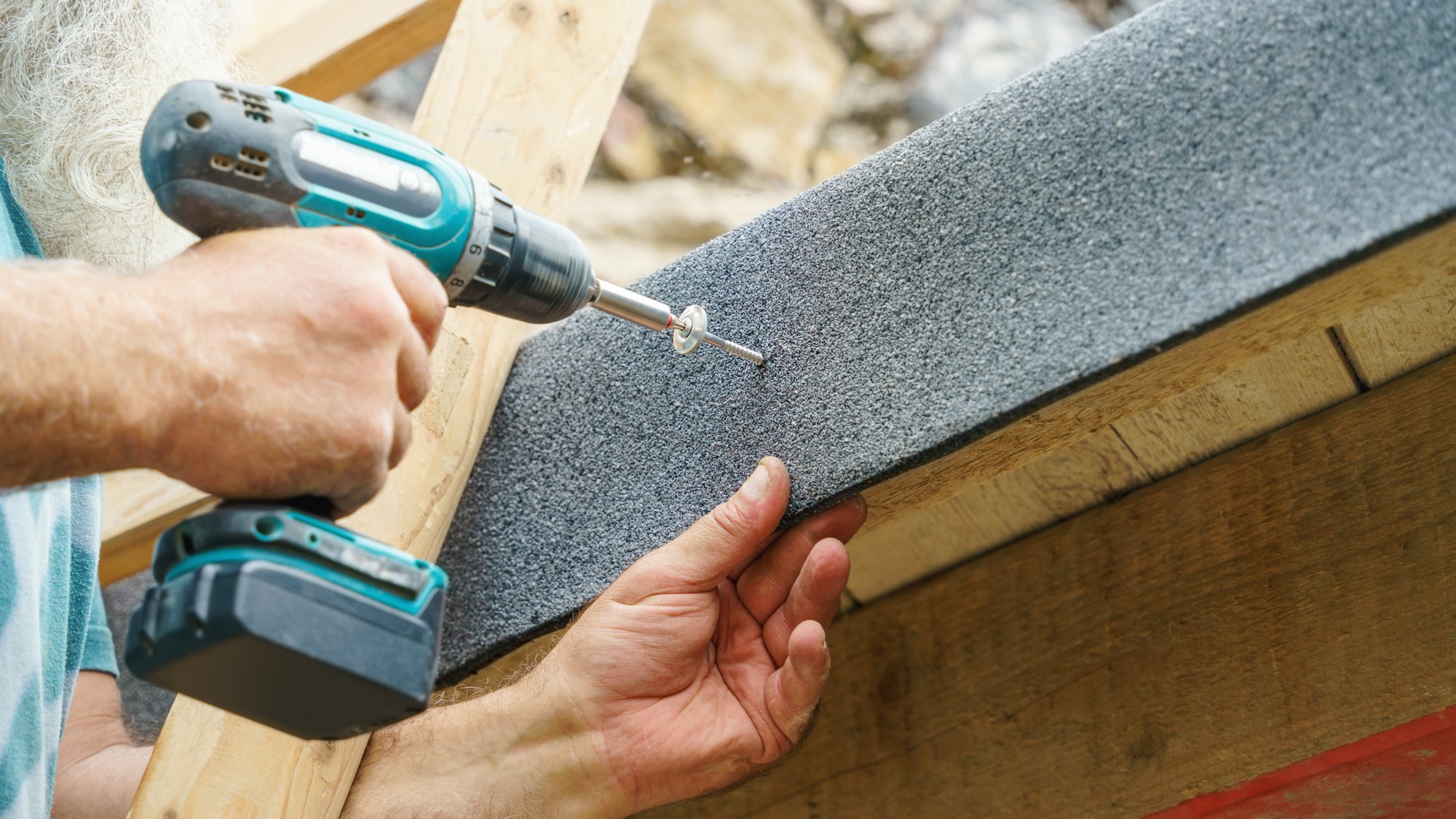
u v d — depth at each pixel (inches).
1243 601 36.5
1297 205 26.0
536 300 32.2
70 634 36.6
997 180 31.3
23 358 21.5
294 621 23.3
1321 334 34.9
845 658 44.4
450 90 43.0
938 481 34.1
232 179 26.7
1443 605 32.9
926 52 83.7
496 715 37.9
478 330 42.0
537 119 42.9
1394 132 25.1
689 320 34.7
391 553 25.5
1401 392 35.8
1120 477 40.5
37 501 32.3
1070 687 38.8
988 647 41.2
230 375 23.5
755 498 33.2
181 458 23.7
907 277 32.6
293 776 35.6
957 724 40.6
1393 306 33.6
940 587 43.5
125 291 23.4
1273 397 37.3
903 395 31.6
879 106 83.4
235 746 35.2
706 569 34.5
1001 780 38.9
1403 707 32.6
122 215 38.7
